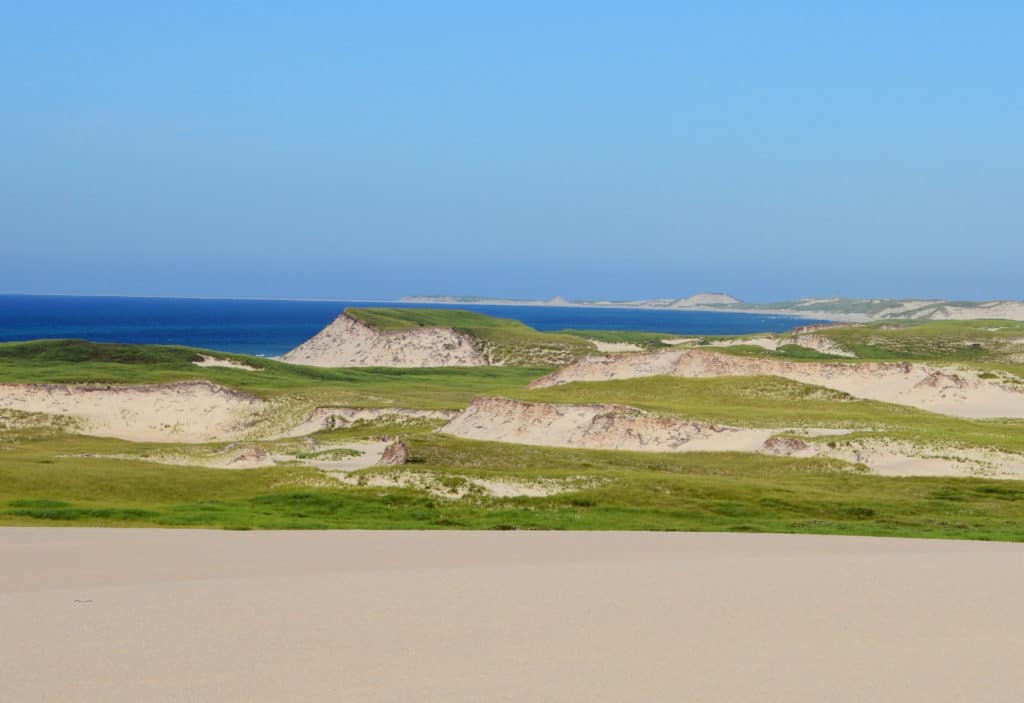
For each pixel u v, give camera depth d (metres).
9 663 16.00
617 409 76.31
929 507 46.12
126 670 15.61
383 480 49.59
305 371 133.25
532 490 48.19
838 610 19.92
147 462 59.59
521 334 173.38
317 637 17.70
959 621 18.95
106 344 135.12
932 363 100.31
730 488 48.97
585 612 19.72
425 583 23.02
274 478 52.03
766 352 154.75
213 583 23.08
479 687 14.73
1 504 42.00
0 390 98.94
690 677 15.23
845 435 64.56
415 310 191.50
